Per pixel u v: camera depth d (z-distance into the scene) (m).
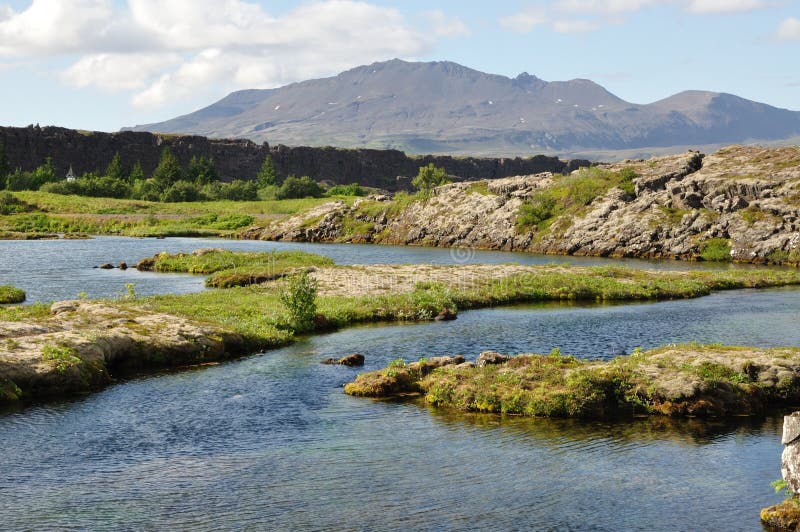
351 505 20.22
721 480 21.73
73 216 168.38
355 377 34.03
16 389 30.05
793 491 19.02
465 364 32.81
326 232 154.50
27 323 37.56
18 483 21.61
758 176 117.62
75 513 19.66
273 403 29.84
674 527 18.88
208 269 80.81
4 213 171.12
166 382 33.16
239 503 20.34
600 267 79.88
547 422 27.33
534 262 104.19
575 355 38.38
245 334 41.19
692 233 115.12
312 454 24.05
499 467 22.91
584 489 21.22
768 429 26.12
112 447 24.62
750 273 80.75
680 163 134.38
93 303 45.19
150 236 147.75
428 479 22.00
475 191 153.38
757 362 30.33
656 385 28.44
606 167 151.38
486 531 18.73
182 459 23.58
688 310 55.53
